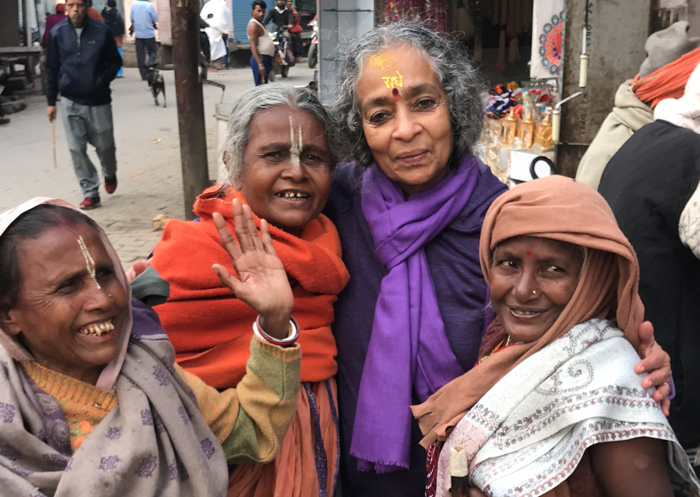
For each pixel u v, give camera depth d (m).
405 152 1.74
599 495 1.36
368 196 1.91
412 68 1.72
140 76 18.22
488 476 1.40
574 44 3.50
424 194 1.84
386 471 1.74
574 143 3.63
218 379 1.67
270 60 13.40
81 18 6.41
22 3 15.23
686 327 2.08
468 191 1.84
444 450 1.51
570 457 1.32
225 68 19.27
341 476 1.93
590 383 1.35
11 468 1.18
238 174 1.78
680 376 2.09
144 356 1.32
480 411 1.45
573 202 1.41
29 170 8.54
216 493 1.32
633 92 2.83
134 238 5.87
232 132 1.77
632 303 1.41
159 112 12.63
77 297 1.21
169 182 7.88
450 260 1.83
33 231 1.19
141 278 1.46
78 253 1.21
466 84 1.82
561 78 3.59
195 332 1.67
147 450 1.23
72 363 1.26
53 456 1.21
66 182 7.92
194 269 1.66
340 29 6.04
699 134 2.12
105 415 1.27
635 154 2.23
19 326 1.23
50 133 10.98
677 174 2.07
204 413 1.44
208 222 1.77
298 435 1.70
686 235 1.95
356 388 1.85
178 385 1.36
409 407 1.73
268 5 20.33
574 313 1.42
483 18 7.06
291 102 1.72
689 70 2.61
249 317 1.72
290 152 1.71
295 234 1.83
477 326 1.80
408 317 1.77
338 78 1.89
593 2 3.41
